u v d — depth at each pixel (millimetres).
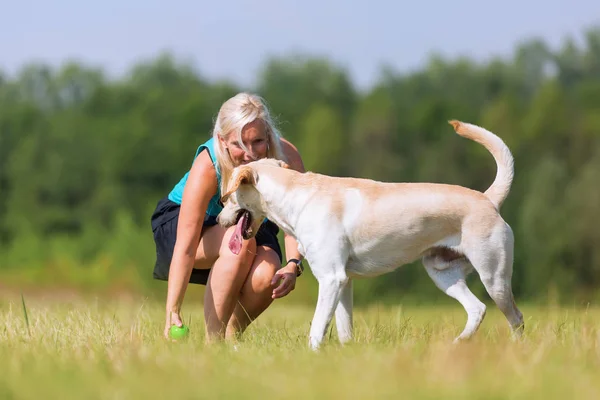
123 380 5281
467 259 7594
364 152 67812
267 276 7992
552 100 62156
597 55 85625
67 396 4938
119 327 8906
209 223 8219
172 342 7039
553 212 49938
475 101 82500
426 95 80875
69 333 8242
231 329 8289
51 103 98750
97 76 99188
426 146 67438
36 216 75000
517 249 49938
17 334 8109
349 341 7016
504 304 7449
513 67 85750
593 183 49969
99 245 67062
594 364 5672
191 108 79938
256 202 7715
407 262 7645
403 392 4781
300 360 5906
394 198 7480
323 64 87188
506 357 5637
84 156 77562
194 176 7926
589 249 48875
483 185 62188
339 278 7285
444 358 5543
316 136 68688
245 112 7781
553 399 4645
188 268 7914
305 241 7387
